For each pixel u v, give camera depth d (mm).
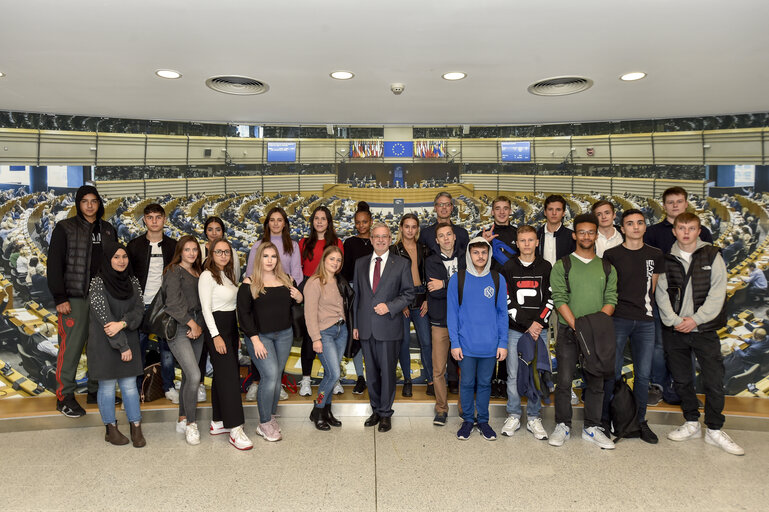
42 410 4297
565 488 3145
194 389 3846
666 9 2688
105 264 3635
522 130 6055
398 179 6102
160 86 4227
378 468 3422
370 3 2615
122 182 5531
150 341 4840
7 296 5012
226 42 3180
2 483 3223
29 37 3061
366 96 4656
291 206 6055
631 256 3854
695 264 3738
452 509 2895
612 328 3682
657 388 4414
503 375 4621
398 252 4246
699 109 5168
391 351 4027
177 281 3785
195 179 5801
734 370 5027
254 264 3775
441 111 5352
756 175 5258
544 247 4484
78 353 4203
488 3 2625
